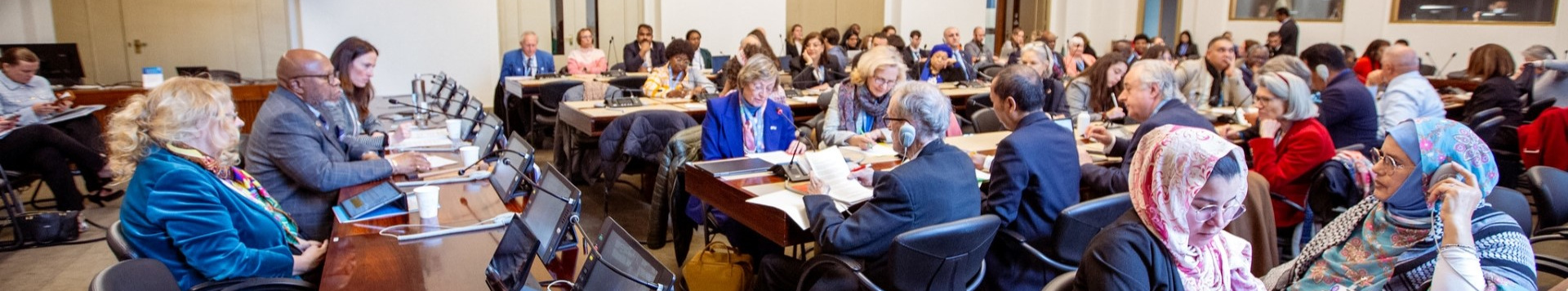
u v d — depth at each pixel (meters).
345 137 3.21
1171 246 1.39
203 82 1.99
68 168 4.47
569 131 5.27
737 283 2.88
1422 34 10.22
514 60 8.37
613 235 1.65
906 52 10.38
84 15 9.33
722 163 3.02
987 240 2.10
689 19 11.34
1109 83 4.82
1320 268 1.85
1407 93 4.36
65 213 4.02
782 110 3.62
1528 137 4.30
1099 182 2.80
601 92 6.27
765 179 2.83
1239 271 1.57
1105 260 1.40
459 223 2.28
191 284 1.92
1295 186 3.00
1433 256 1.62
